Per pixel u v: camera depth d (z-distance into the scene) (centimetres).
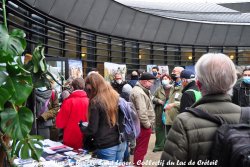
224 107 185
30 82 185
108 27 1387
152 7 1698
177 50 1830
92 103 356
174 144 177
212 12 1889
